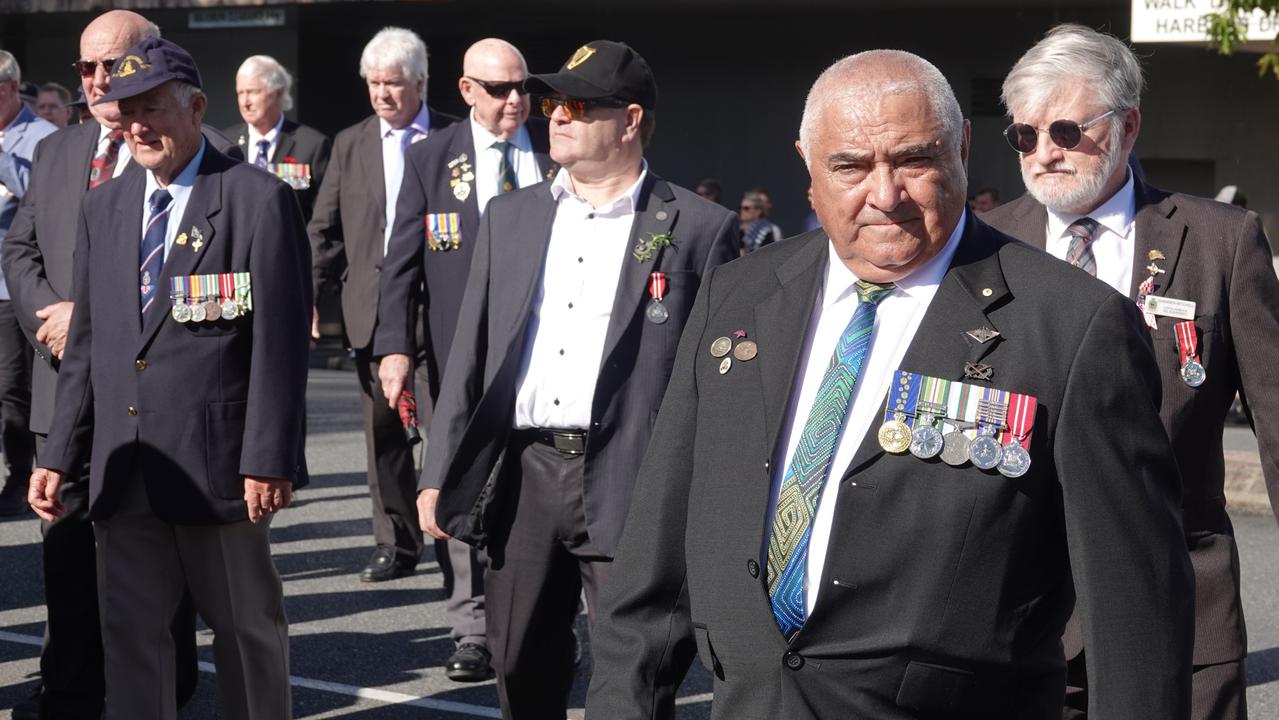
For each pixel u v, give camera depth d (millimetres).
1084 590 2146
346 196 6867
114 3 18391
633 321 3930
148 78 3979
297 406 4082
